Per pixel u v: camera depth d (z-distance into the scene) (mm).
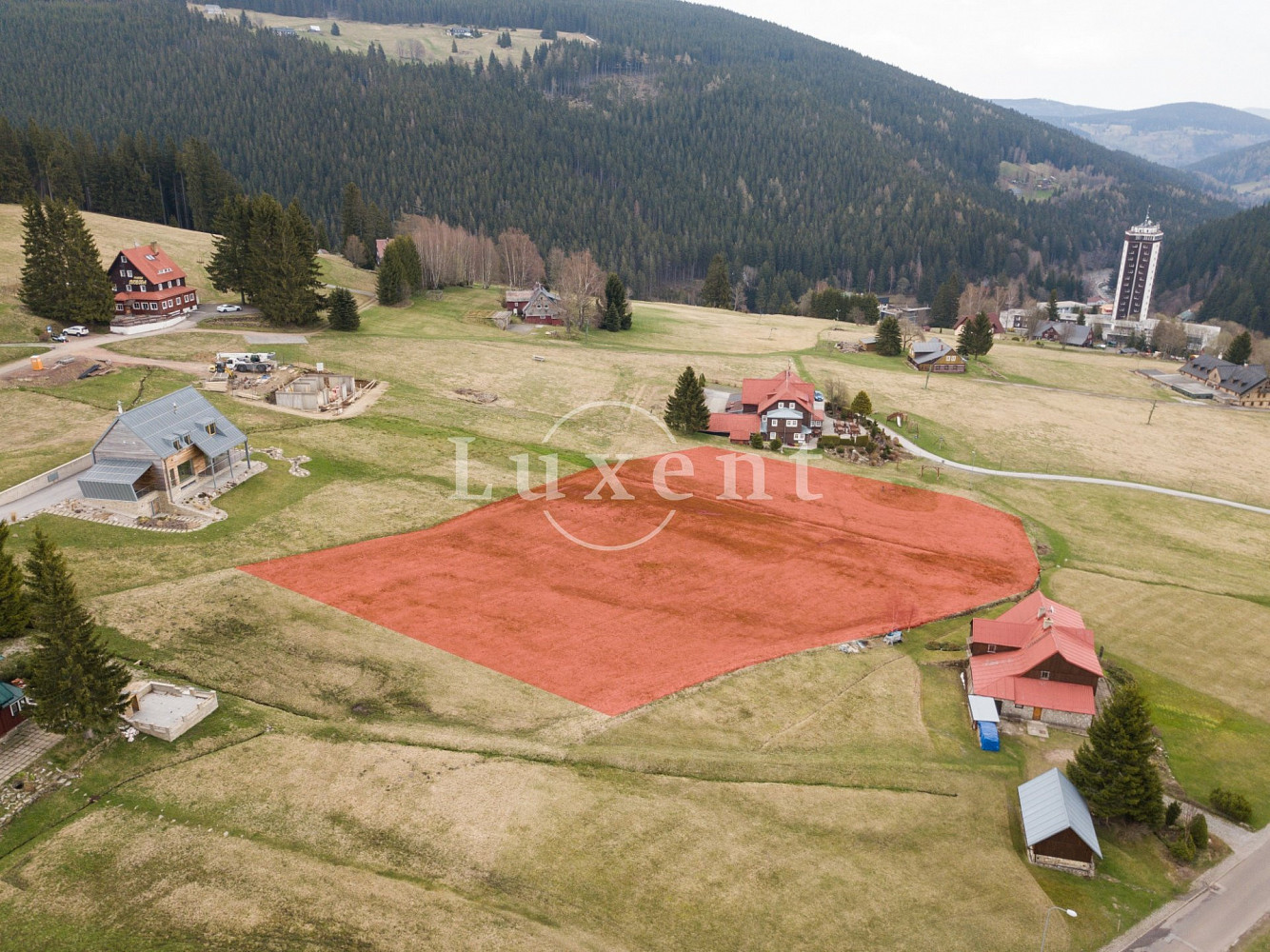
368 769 44375
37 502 68438
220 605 57906
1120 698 45219
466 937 35094
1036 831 42312
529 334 143250
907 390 130875
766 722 51281
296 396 94562
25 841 38688
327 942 34312
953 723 53094
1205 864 43500
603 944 35344
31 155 165250
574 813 42500
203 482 74875
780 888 39000
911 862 41375
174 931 34469
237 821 40375
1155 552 82812
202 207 174500
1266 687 59750
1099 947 37562
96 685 43969
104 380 92625
